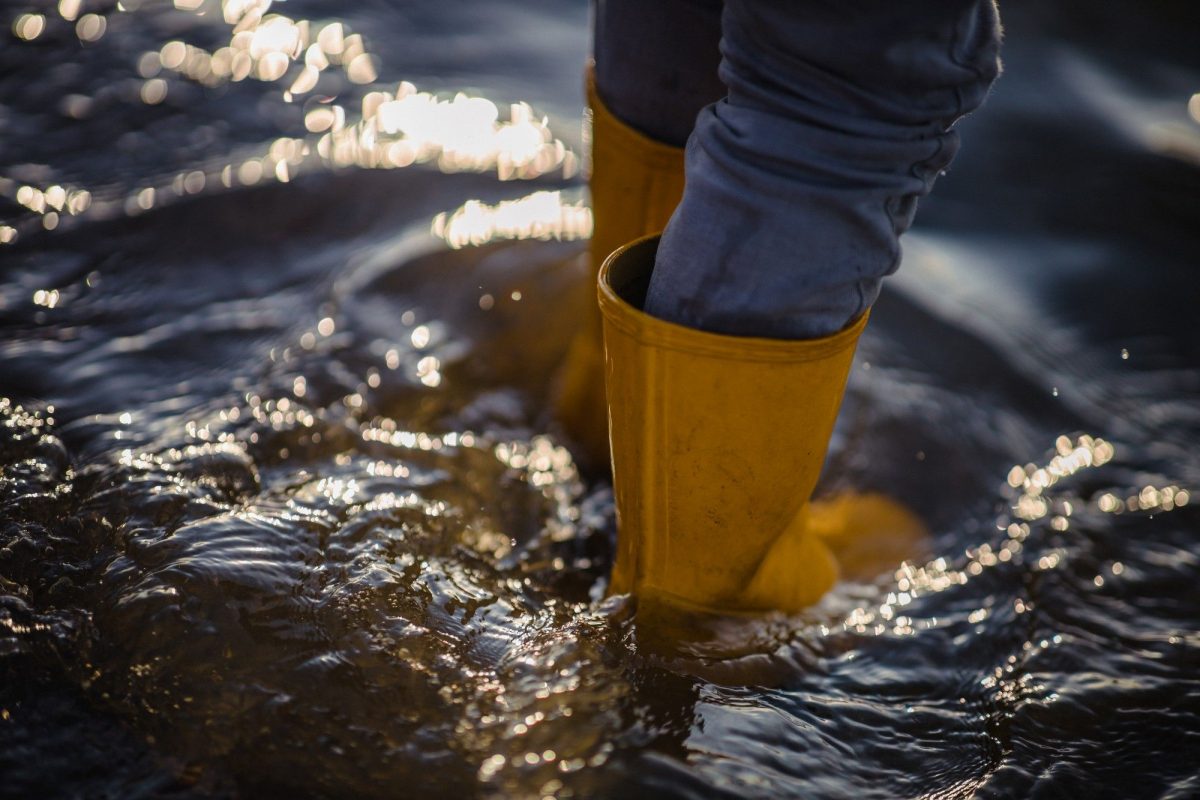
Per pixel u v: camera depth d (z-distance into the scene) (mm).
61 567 1148
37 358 1558
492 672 1075
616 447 1133
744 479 1100
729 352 1010
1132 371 1841
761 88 945
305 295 1812
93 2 2824
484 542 1338
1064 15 3223
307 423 1495
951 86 934
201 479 1318
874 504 1513
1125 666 1233
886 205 979
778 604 1240
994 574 1390
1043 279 2066
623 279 1123
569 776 966
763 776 1002
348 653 1068
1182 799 1041
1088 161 2480
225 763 956
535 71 2705
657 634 1162
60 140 2168
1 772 933
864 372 1797
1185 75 2922
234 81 2508
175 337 1663
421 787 946
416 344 1730
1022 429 1700
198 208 2002
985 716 1145
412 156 2258
